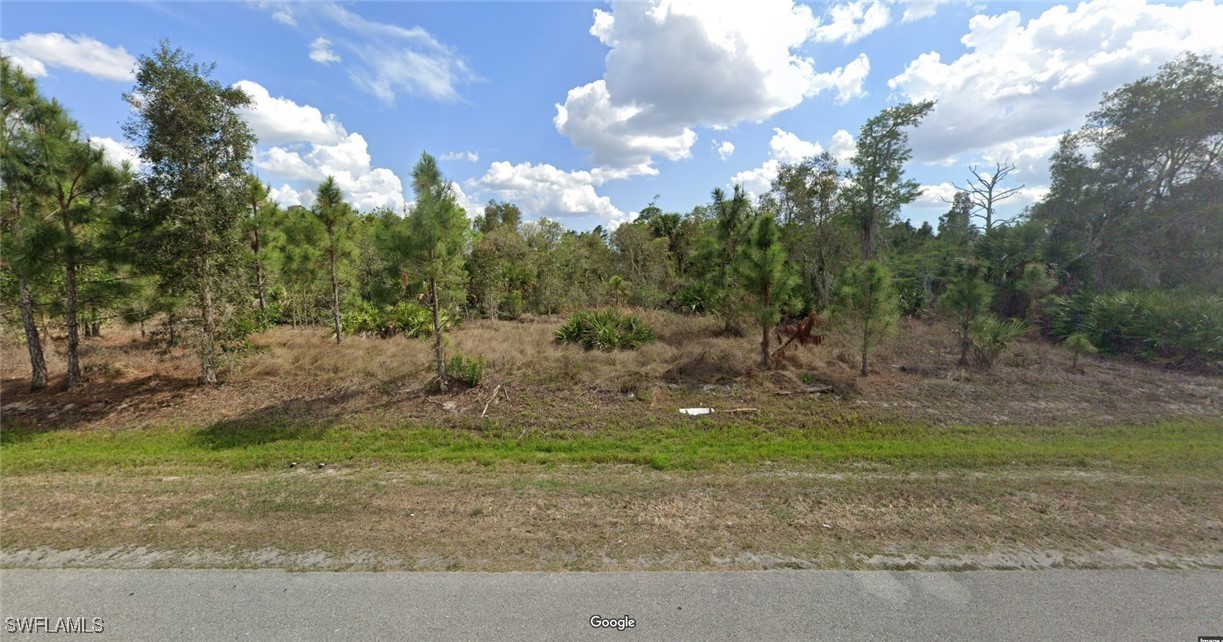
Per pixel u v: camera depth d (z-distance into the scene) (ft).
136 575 10.12
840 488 15.25
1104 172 65.36
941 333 44.68
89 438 21.83
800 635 8.13
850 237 58.75
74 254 26.84
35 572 10.25
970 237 74.84
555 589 9.51
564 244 88.74
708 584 9.70
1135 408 24.70
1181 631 8.30
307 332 49.29
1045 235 57.57
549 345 38.52
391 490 15.24
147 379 30.45
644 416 24.09
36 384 28.32
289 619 8.61
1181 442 20.11
